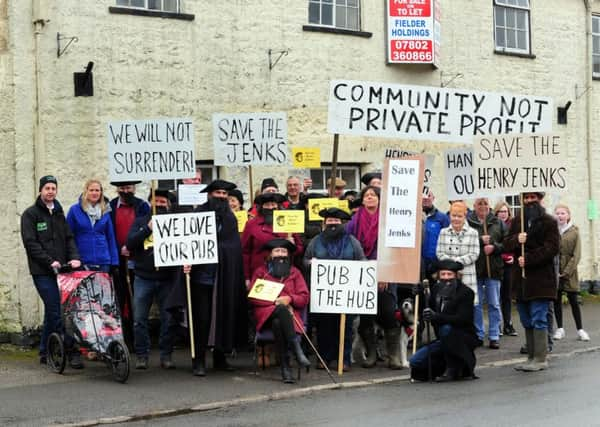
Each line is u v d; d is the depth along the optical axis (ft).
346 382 34.04
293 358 38.83
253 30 50.85
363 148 55.01
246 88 50.62
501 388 32.22
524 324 36.81
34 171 43.73
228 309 35.09
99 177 45.75
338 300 35.94
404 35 56.13
